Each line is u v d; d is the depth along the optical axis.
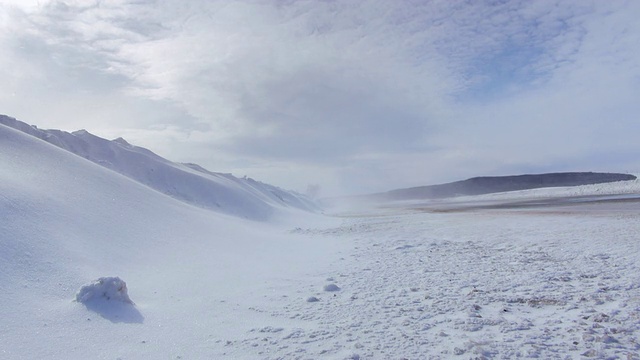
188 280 9.05
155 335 5.66
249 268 10.98
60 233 8.70
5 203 8.41
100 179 14.48
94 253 8.88
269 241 16.89
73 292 6.80
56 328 5.50
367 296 7.81
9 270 6.58
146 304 7.07
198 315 6.66
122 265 9.05
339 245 16.28
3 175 10.05
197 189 27.55
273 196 46.75
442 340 5.22
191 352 5.08
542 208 30.27
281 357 4.86
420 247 14.42
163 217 14.08
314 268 11.15
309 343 5.32
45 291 6.53
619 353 4.55
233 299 7.77
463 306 6.76
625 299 6.65
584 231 14.99
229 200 28.30
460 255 12.24
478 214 28.59
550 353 4.62
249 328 6.04
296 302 7.56
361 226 25.27
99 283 6.48
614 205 27.47
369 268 10.91
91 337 5.41
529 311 6.36
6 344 4.89
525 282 8.26
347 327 5.94
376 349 4.99
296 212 38.66
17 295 6.06
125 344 5.30
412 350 4.91
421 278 9.26
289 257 13.18
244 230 18.38
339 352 4.95
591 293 7.13
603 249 11.23
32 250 7.43
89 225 10.15
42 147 14.27
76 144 24.97
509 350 4.75
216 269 10.40
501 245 13.64
